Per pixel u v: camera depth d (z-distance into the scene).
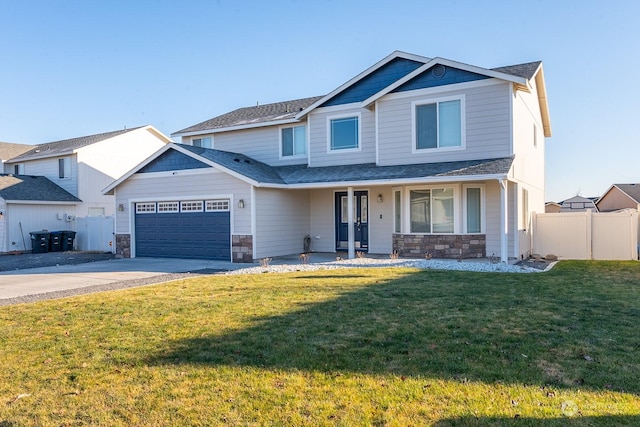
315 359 5.07
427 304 7.64
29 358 5.39
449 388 4.24
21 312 7.87
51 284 11.57
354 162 17.28
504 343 5.49
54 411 4.02
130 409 4.02
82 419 3.87
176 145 17.16
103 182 26.94
